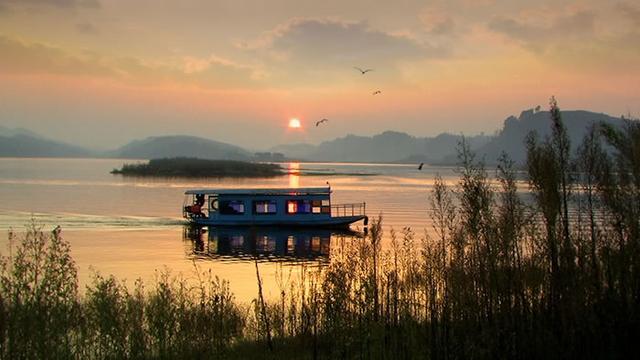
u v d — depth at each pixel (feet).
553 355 71.26
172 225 257.96
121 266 164.76
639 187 78.64
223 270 163.22
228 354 79.25
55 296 63.62
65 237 215.51
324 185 621.72
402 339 78.33
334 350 76.64
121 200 379.35
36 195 405.59
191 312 83.15
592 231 79.56
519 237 79.56
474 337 74.33
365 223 250.98
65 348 64.03
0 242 183.32
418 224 263.90
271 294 127.75
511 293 77.46
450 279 83.10
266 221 255.29
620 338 73.26
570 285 75.51
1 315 60.44
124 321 73.87
